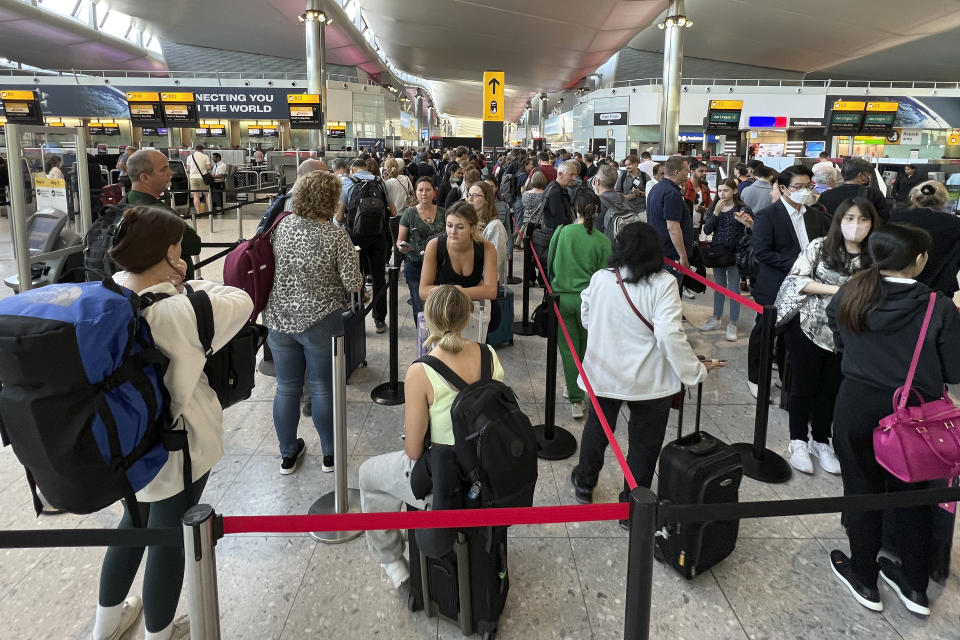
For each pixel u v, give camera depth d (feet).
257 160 70.59
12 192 12.78
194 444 6.43
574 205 13.09
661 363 9.09
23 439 5.24
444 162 45.09
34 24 123.03
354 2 139.44
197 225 47.50
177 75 145.07
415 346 18.10
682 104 104.27
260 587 8.28
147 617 6.88
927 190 11.96
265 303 10.27
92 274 10.82
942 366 7.26
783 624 7.68
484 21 118.73
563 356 13.28
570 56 148.66
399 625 7.63
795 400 11.44
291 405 10.86
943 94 103.55
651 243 8.84
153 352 5.75
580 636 7.48
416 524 5.52
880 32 118.21
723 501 8.25
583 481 10.16
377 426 12.91
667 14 96.02
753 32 119.03
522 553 9.04
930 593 8.30
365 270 19.63
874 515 7.75
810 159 36.99
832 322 8.14
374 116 124.88
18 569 8.61
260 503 10.10
